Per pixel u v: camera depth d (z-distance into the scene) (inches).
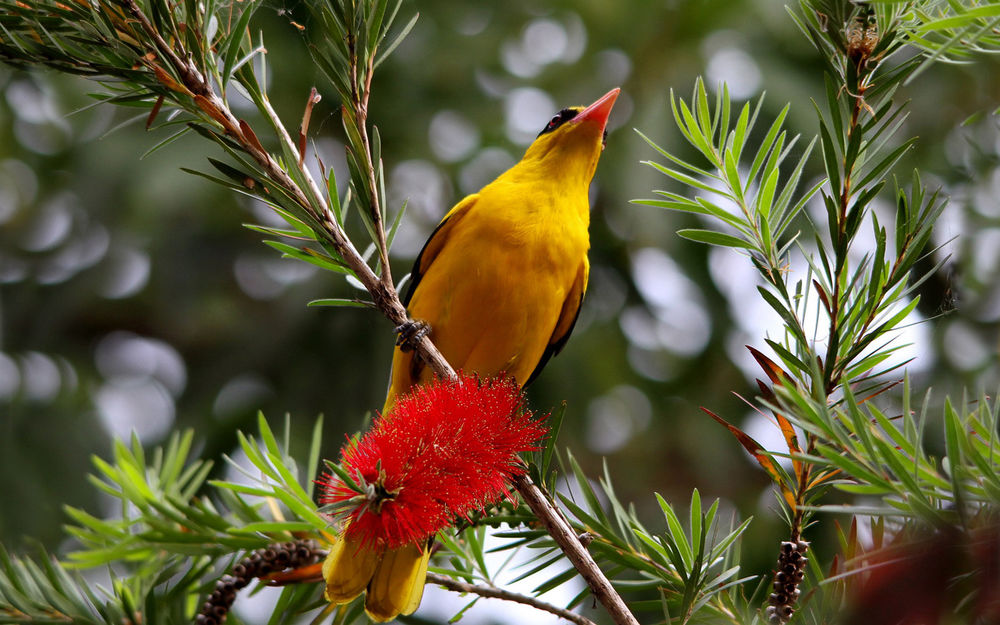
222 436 526.9
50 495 525.0
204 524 216.2
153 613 202.2
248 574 213.9
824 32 159.3
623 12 542.6
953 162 418.0
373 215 209.9
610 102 370.0
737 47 521.0
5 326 573.3
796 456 129.0
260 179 195.2
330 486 169.8
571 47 562.3
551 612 200.2
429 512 164.2
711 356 540.7
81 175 526.9
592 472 545.3
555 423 203.6
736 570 176.7
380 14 195.2
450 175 542.6
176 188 514.6
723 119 178.1
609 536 201.2
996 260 302.0
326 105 506.0
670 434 545.3
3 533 498.0
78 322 587.5
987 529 101.8
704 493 537.3
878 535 151.2
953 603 99.9
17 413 546.9
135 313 581.6
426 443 172.7
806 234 450.0
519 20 560.7
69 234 597.3
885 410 171.3
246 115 480.1
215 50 199.2
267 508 240.4
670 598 190.2
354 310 538.0
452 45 552.7
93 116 553.6
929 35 154.5
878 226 156.9
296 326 538.6
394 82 543.5
